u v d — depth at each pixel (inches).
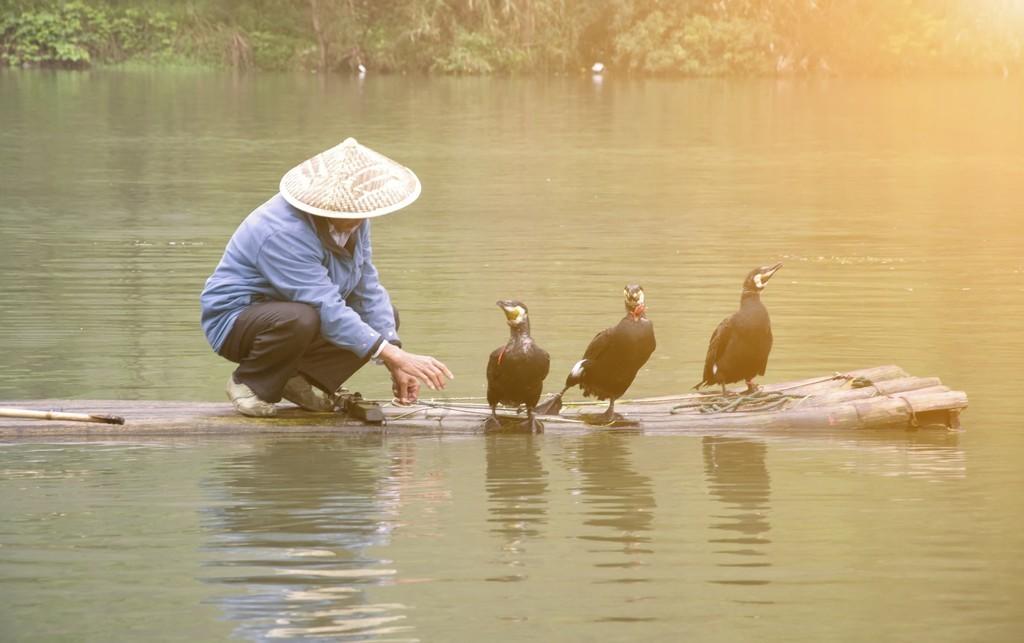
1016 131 1807.3
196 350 572.4
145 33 3053.6
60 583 312.7
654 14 3085.6
